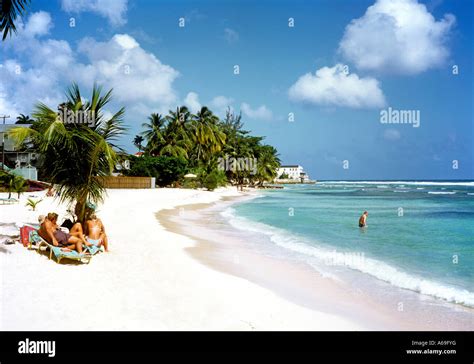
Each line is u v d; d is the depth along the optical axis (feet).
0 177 111.55
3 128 164.35
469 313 24.79
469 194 202.80
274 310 23.94
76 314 20.52
